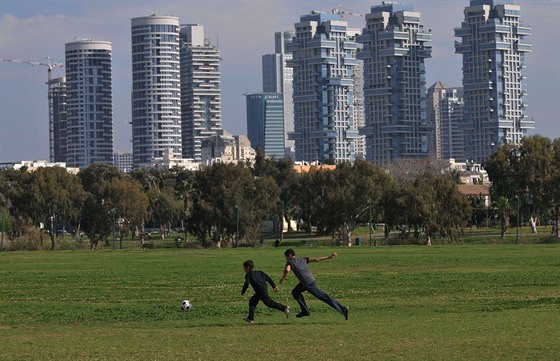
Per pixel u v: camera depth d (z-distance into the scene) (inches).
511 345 1742.1
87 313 2630.4
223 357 1706.4
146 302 3051.2
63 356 1758.1
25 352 1814.7
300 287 2236.7
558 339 1800.0
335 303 2212.1
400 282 3708.2
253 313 2241.6
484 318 2198.6
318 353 1721.2
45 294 3472.0
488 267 4677.7
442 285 3474.4
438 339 1849.2
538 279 3654.0
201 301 3043.8
